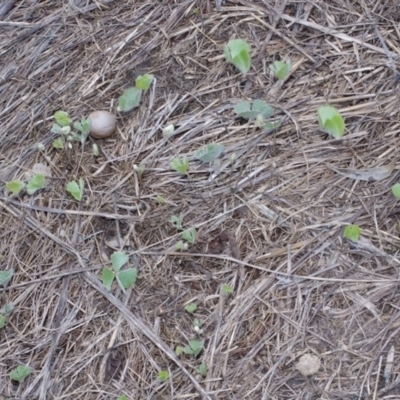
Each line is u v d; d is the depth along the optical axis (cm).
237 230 119
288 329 115
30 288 119
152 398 114
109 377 115
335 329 114
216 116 123
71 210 121
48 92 126
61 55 128
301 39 124
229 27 126
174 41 127
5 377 116
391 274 115
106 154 123
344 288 115
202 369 114
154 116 124
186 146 122
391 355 113
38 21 130
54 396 115
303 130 121
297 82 123
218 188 120
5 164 124
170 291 117
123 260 117
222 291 116
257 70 124
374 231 117
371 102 121
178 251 118
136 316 117
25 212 122
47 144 124
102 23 129
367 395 112
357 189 119
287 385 113
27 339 117
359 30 124
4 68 128
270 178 120
